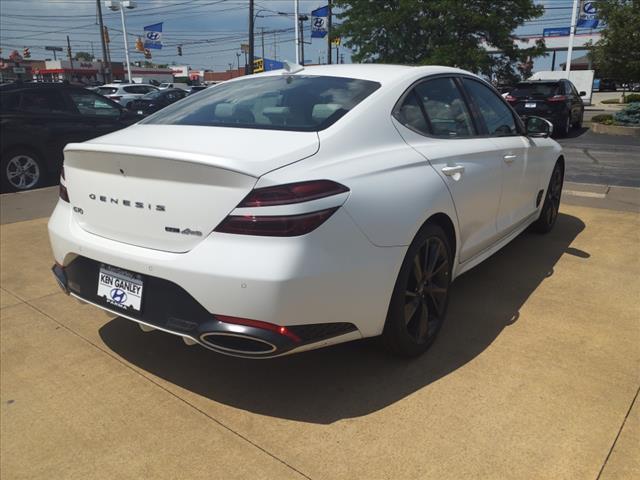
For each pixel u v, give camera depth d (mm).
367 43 19906
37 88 8633
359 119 2799
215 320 2330
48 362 3117
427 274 3006
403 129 3025
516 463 2236
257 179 2256
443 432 2434
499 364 2965
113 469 2289
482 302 3762
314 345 2443
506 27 18500
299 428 2498
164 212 2434
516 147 4078
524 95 14633
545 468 2207
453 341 3229
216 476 2225
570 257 4645
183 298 2400
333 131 2674
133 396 2779
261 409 2648
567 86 15258
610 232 5363
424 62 17859
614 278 4168
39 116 8508
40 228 5941
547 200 5090
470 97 3807
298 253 2252
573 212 6207
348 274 2430
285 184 2277
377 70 3355
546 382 2785
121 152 2475
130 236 2584
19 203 7250
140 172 2480
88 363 3100
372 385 2809
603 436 2379
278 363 3051
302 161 2434
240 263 2246
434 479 2170
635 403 2602
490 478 2164
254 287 2230
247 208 2252
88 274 2799
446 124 3418
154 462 2318
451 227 3215
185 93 20531
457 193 3168
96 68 62000
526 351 3098
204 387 2846
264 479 2199
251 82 3484
